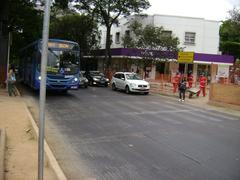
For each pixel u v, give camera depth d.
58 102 21.28
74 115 16.62
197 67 46.50
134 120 15.86
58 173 7.55
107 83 37.16
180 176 8.05
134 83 29.86
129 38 40.84
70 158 9.34
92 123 14.68
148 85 30.27
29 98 22.22
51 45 23.86
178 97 28.55
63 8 31.08
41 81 5.20
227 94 23.59
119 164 8.91
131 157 9.59
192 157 9.75
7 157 8.79
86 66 55.97
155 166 8.80
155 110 19.78
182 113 19.23
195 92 27.89
